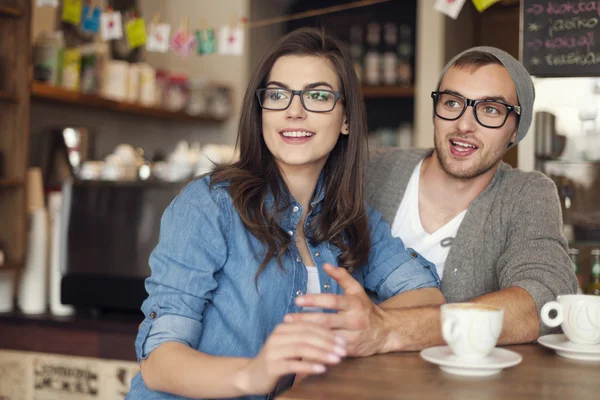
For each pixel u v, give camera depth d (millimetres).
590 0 2287
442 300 1551
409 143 4848
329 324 1222
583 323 1261
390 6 5039
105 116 3979
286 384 1362
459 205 1825
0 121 2859
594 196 2557
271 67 1467
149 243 2527
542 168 2553
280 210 1446
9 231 2816
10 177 2834
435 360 1142
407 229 1863
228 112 4625
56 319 2613
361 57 5023
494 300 1407
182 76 4297
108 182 2594
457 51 3953
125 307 2557
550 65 2344
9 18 2852
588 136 2480
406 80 4832
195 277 1344
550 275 1518
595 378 1113
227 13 4676
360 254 1540
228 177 1435
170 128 4648
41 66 3137
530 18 2357
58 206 2797
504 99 1719
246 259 1395
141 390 1399
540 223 1695
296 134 1424
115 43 4043
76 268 2629
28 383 2648
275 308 1398
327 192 1536
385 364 1194
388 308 1400
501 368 1146
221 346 1374
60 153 3307
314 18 5238
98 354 2557
